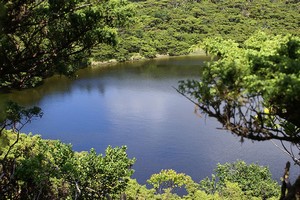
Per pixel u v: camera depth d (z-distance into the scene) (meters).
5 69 7.82
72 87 59.81
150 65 78.88
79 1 8.43
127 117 46.28
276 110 4.27
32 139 12.70
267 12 106.12
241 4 115.25
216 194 20.08
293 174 30.23
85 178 11.62
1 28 6.70
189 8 119.50
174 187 26.77
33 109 9.13
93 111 48.47
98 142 38.97
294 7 111.06
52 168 10.08
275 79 3.84
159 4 125.56
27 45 8.09
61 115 46.53
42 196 9.01
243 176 24.89
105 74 69.88
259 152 35.38
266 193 23.05
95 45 9.20
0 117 7.07
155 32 99.62
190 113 47.78
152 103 52.00
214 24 103.56
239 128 4.02
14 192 8.38
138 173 32.50
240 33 93.56
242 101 3.98
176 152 36.41
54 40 8.73
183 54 91.31
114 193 12.18
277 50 4.73
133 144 38.50
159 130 42.06
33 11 7.84
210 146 37.56
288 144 36.25
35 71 8.55
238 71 3.99
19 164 9.30
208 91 4.01
